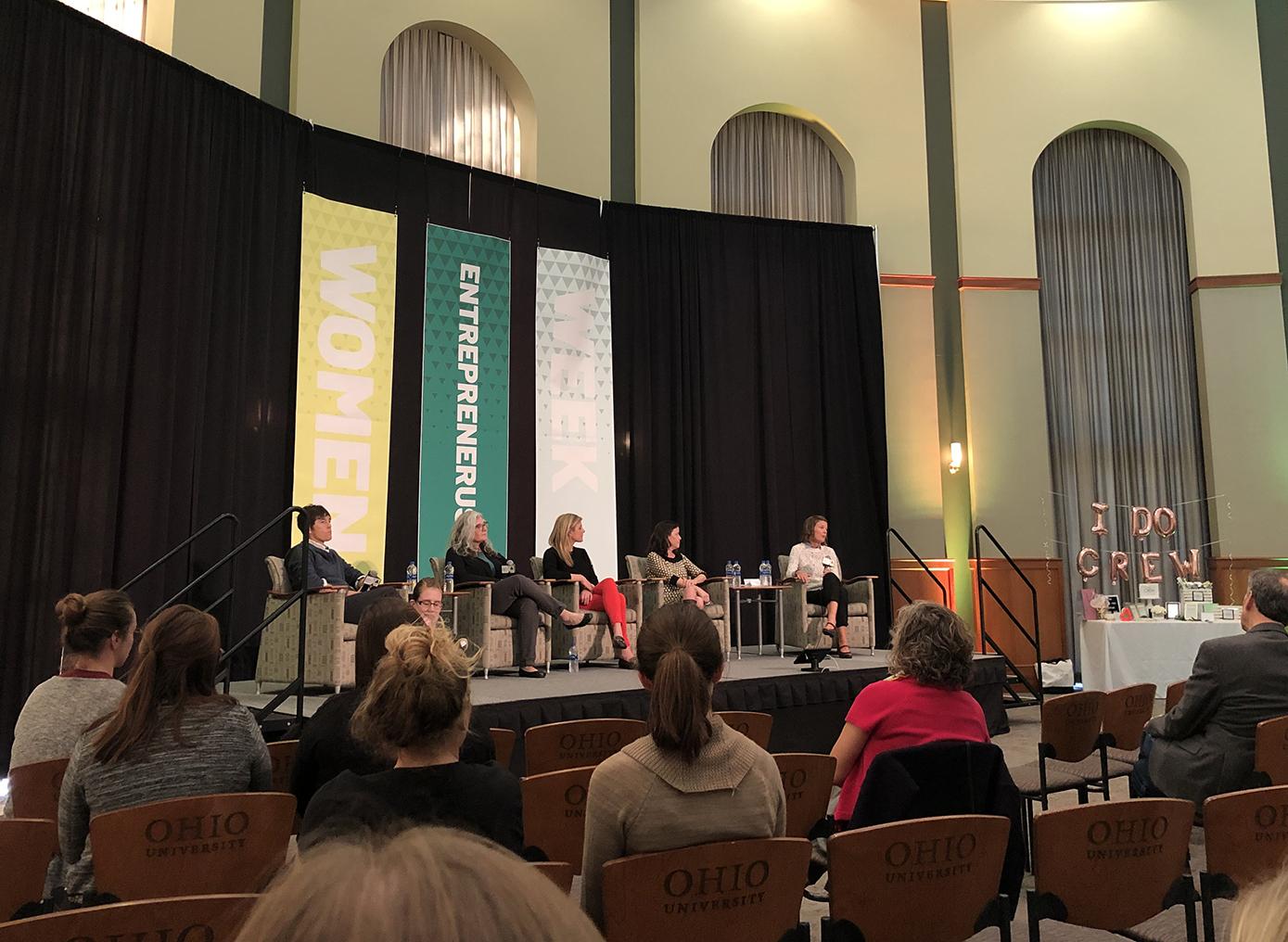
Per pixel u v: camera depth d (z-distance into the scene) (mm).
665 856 1451
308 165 5828
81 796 1863
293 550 4680
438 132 6840
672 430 7223
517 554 6512
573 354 6906
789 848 1526
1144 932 1813
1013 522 7957
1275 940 405
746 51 8016
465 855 284
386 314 6090
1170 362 8328
